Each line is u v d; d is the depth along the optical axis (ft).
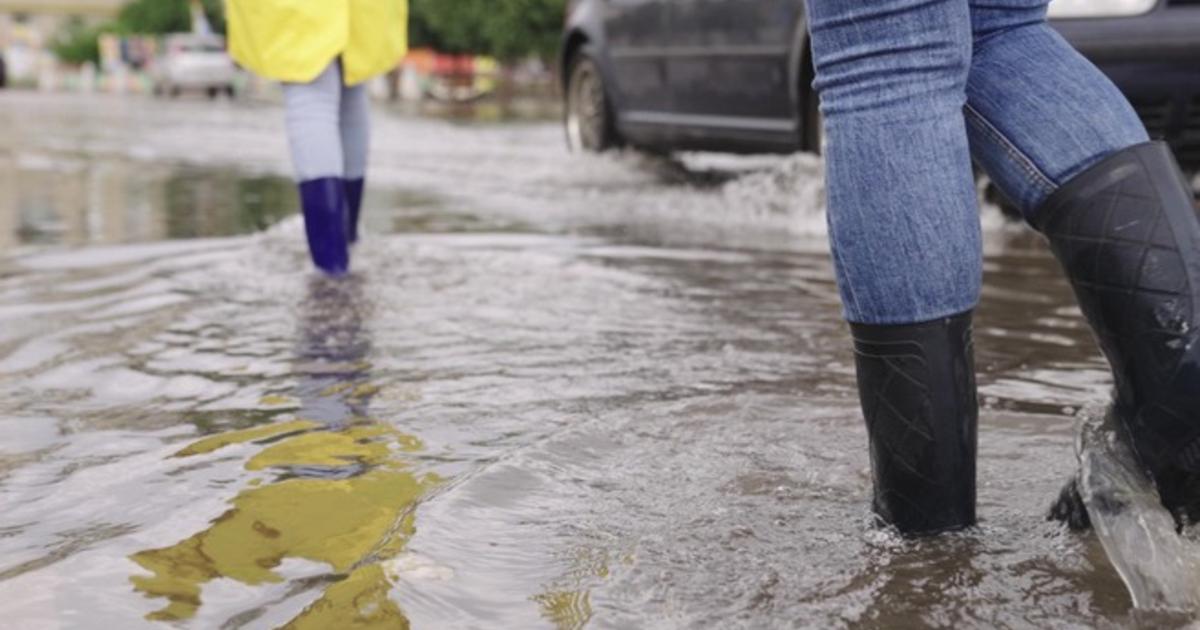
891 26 5.06
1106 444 5.10
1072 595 4.82
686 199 21.17
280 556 5.24
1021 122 5.27
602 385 8.30
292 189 23.04
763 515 5.65
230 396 8.02
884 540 5.32
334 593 4.83
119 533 5.54
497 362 8.97
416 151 32.24
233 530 5.56
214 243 14.98
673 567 5.07
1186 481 5.03
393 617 4.61
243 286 11.93
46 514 5.82
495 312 10.81
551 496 5.89
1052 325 10.69
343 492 6.08
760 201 20.56
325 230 12.57
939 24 5.06
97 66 176.55
